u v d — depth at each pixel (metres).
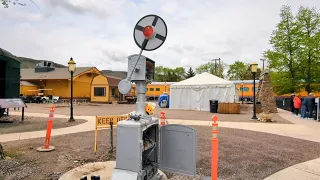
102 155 5.14
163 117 4.88
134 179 2.98
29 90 29.86
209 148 5.90
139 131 3.04
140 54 3.32
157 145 3.65
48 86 32.38
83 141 6.54
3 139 6.75
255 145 6.33
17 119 11.32
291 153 5.55
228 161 4.86
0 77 11.23
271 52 25.12
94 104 27.66
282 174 4.11
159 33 3.37
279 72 24.61
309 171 4.27
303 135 7.90
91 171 4.05
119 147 3.14
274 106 17.59
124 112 16.39
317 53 22.91
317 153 5.57
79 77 32.97
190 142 3.40
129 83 3.28
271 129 9.10
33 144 6.12
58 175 3.95
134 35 3.53
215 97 18.48
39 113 14.86
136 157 3.04
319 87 23.45
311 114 13.27
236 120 12.12
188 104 19.64
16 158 4.80
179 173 3.47
